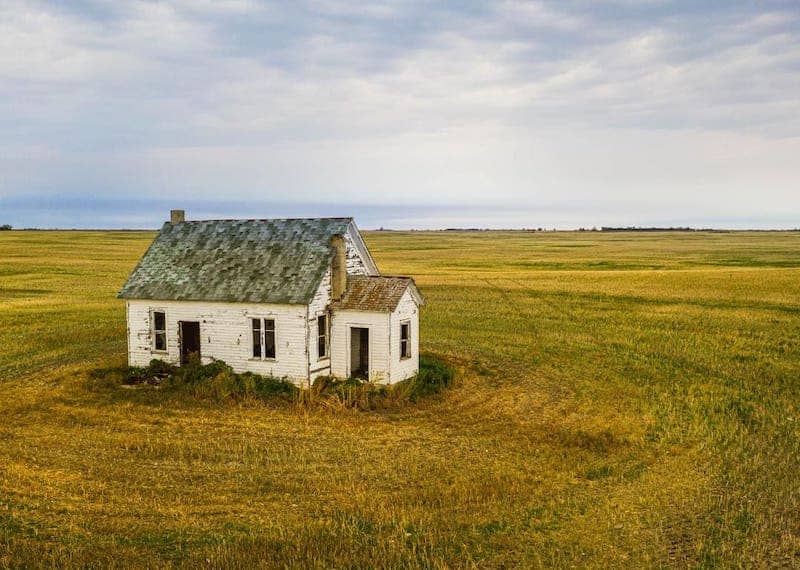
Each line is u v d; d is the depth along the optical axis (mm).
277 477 15422
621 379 25953
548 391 24234
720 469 16031
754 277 62125
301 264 25141
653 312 43844
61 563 11281
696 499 14234
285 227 27250
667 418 20484
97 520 12984
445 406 22312
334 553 11711
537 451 17484
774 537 12422
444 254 112625
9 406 21391
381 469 16031
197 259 27312
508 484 14992
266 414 20984
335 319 25031
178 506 13703
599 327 38531
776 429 19031
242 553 11578
